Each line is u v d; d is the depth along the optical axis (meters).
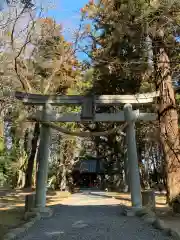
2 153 24.33
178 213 10.45
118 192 25.44
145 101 11.53
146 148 29.98
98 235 7.02
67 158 28.00
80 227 8.18
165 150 11.69
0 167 24.67
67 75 24.33
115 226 8.23
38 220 9.44
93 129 25.70
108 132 11.00
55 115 11.20
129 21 10.43
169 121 11.68
